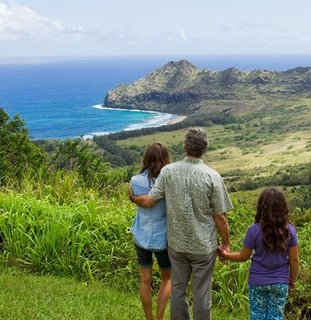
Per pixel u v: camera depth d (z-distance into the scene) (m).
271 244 3.62
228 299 5.70
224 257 3.96
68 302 4.88
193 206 3.86
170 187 3.93
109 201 7.91
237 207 7.14
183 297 4.04
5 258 6.32
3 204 6.96
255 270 3.71
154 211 4.16
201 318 3.96
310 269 5.79
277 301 3.68
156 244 4.15
